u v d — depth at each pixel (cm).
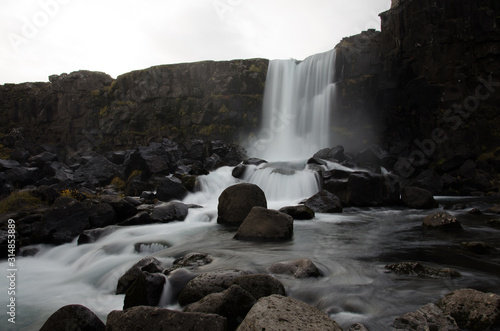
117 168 2105
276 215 920
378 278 594
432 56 1956
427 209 1370
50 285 708
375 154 1992
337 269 644
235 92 2628
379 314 463
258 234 895
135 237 970
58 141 3034
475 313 424
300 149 2430
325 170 1673
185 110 2652
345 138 2231
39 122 3108
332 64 2341
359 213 1299
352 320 448
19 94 3216
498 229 987
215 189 1727
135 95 2775
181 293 539
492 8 1969
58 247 971
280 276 600
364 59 2233
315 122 2397
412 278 591
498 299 429
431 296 514
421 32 1989
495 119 1892
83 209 1090
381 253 756
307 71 2497
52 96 3081
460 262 683
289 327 344
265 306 382
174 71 2700
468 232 955
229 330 426
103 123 2842
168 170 1892
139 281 535
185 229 1062
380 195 1441
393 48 2114
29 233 1058
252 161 1922
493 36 1920
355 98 2220
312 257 723
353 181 1455
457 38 1930
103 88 2998
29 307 595
